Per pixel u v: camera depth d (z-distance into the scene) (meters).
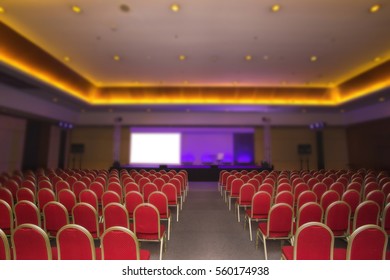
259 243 3.87
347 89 11.33
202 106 12.52
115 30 6.36
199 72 9.63
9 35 6.34
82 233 2.21
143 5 5.29
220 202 6.74
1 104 8.90
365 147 13.82
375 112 11.87
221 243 3.87
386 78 9.05
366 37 6.68
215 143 16.92
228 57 8.09
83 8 5.41
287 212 3.26
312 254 2.25
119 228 2.18
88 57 8.14
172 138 16.17
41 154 13.17
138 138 16.05
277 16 5.67
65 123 13.23
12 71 7.04
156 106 12.57
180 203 6.19
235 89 11.96
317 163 15.80
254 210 4.09
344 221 3.39
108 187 5.20
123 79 10.60
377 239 2.14
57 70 8.81
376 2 5.14
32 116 11.21
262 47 7.33
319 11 5.46
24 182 5.34
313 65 8.82
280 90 12.08
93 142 15.72
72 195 4.33
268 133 15.49
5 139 11.16
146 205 3.23
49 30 6.35
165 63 8.66
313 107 12.67
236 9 5.40
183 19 5.82
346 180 5.76
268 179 5.81
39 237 2.19
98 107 12.91
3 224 3.50
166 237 4.10
